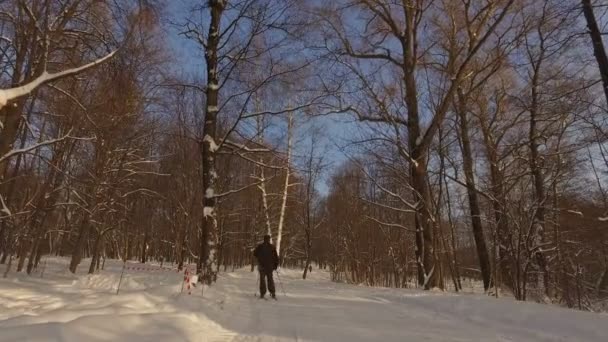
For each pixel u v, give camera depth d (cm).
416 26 1891
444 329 842
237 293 1362
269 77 1495
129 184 2586
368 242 3378
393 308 1139
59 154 1894
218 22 1565
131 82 1430
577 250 2092
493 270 1727
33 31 1049
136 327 639
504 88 2047
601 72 1347
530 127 1805
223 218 3400
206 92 1536
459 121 2045
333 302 1241
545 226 1994
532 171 1656
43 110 1656
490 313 983
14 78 1195
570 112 1549
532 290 1659
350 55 1938
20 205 2036
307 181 4022
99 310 755
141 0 1050
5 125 1179
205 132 1498
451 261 2412
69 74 843
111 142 2048
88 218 2253
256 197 3909
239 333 746
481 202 2216
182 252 2783
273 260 1303
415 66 1923
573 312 891
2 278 1527
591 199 2133
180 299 913
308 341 697
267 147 1599
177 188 3091
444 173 1992
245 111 1619
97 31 1183
